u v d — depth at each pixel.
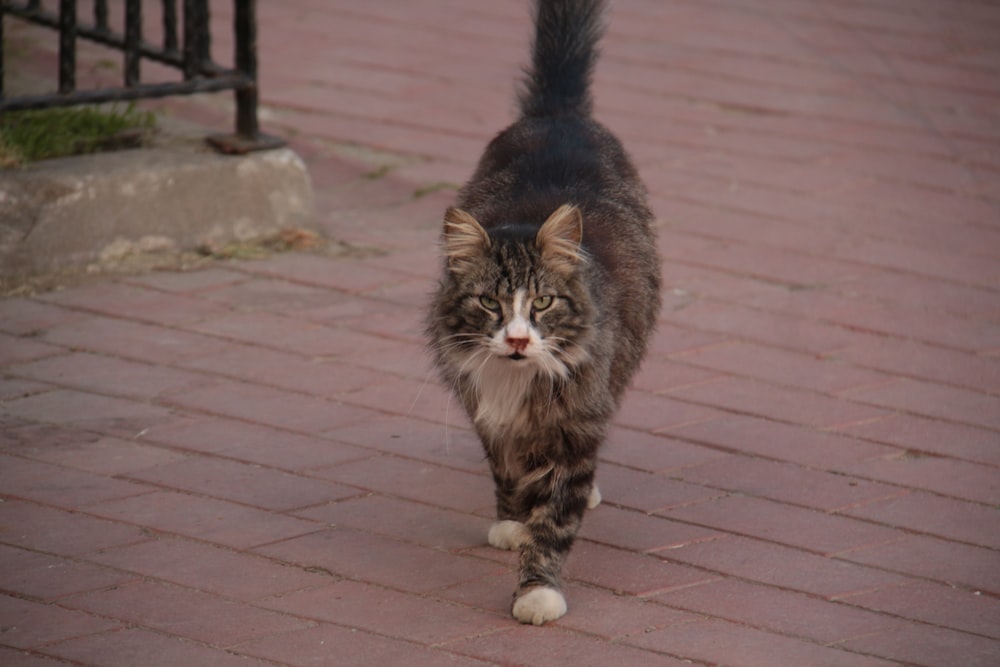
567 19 6.91
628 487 6.30
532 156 6.31
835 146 11.08
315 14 13.67
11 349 7.30
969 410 7.20
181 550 5.50
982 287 8.78
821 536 5.89
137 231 8.55
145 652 4.75
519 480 5.51
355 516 5.89
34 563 5.33
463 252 5.31
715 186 10.22
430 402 7.02
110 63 11.50
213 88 8.73
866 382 7.48
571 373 5.23
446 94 11.78
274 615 5.06
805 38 13.51
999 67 12.88
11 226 8.04
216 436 6.54
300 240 8.97
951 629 5.17
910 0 14.66
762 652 4.95
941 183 10.44
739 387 7.38
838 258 9.14
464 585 5.38
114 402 6.80
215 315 7.89
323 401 6.96
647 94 11.95
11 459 6.18
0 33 8.52
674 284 8.66
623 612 5.22
